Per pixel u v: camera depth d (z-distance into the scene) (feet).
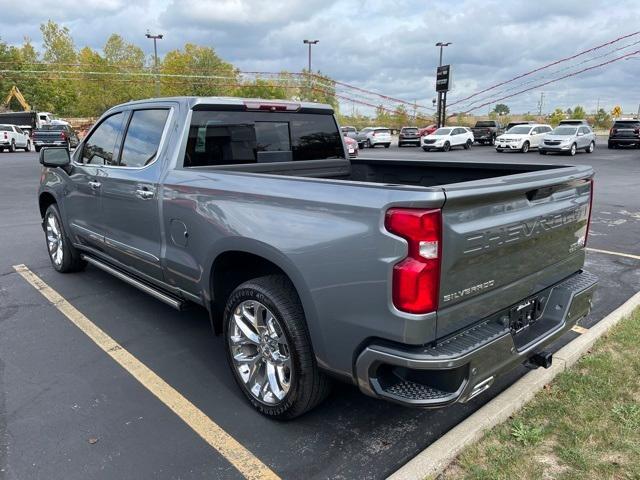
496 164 12.55
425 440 9.33
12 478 8.32
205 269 10.67
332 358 8.35
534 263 9.14
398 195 7.15
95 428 9.67
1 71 197.26
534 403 10.31
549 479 8.24
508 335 8.14
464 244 7.41
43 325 14.35
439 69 133.90
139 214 12.60
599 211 34.27
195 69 206.69
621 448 8.93
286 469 8.59
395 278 7.20
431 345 7.50
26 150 111.24
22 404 10.44
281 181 8.93
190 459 8.83
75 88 216.95
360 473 8.47
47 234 19.31
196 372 11.83
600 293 17.02
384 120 257.75
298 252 8.43
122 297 16.55
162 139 12.23
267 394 9.87
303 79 206.90
